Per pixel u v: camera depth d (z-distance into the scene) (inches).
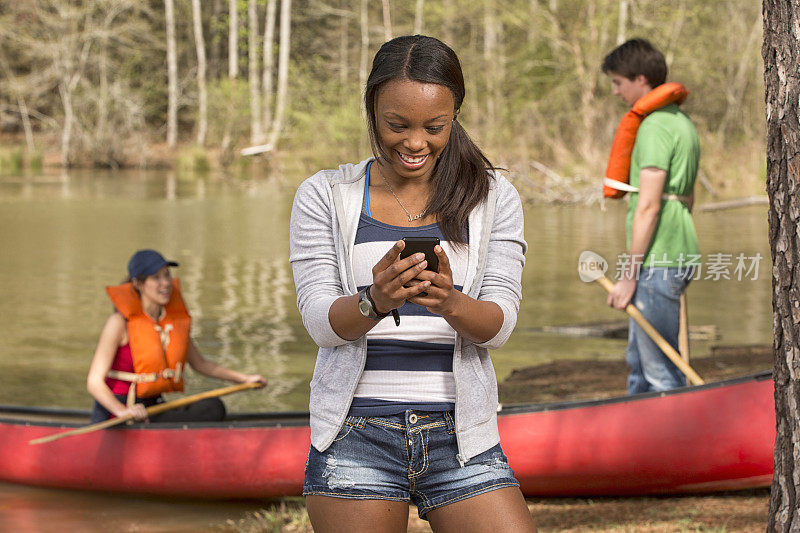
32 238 662.5
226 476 197.0
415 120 87.6
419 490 93.6
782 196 107.0
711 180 1028.5
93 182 1210.0
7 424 215.2
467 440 92.0
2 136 1678.2
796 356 106.9
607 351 340.8
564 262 567.2
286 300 444.1
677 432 182.4
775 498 110.7
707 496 189.5
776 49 106.6
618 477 186.1
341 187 96.0
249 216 833.5
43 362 321.4
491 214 95.7
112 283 484.4
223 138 1601.9
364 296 86.3
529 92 1234.6
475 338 90.1
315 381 94.6
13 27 1531.7
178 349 215.6
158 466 200.7
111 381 211.5
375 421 91.7
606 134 1098.1
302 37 1875.0
